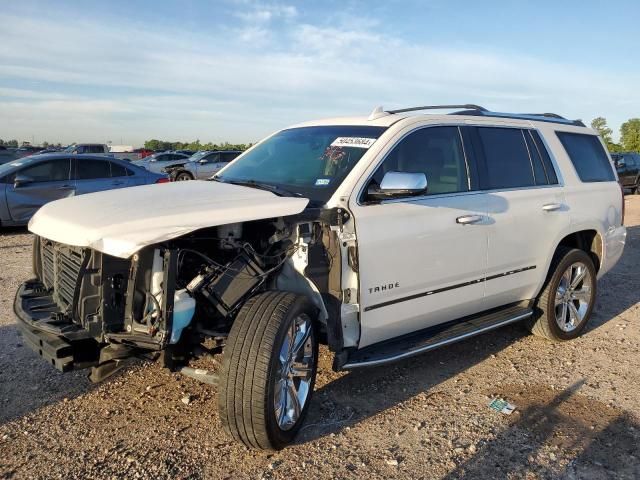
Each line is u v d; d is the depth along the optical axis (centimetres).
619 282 780
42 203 1096
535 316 515
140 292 306
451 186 426
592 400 408
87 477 303
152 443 338
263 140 499
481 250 436
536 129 516
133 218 308
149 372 439
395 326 390
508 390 423
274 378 306
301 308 326
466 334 427
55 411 375
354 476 310
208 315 342
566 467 322
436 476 311
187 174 2223
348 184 365
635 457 334
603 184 568
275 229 356
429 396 409
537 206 482
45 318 334
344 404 394
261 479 305
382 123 420
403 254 381
